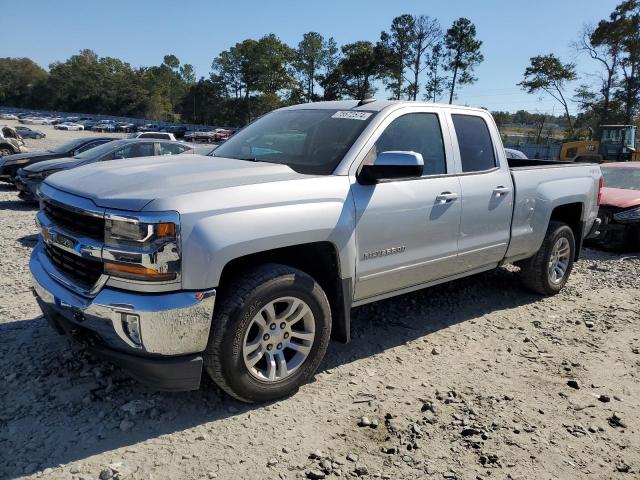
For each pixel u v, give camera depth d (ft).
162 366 9.55
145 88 447.83
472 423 10.73
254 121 16.30
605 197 29.60
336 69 276.21
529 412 11.30
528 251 17.51
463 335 15.37
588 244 30.30
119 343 9.62
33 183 36.19
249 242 10.02
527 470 9.41
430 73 245.24
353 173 12.13
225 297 10.11
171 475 8.81
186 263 9.40
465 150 15.08
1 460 8.95
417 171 11.33
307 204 11.01
